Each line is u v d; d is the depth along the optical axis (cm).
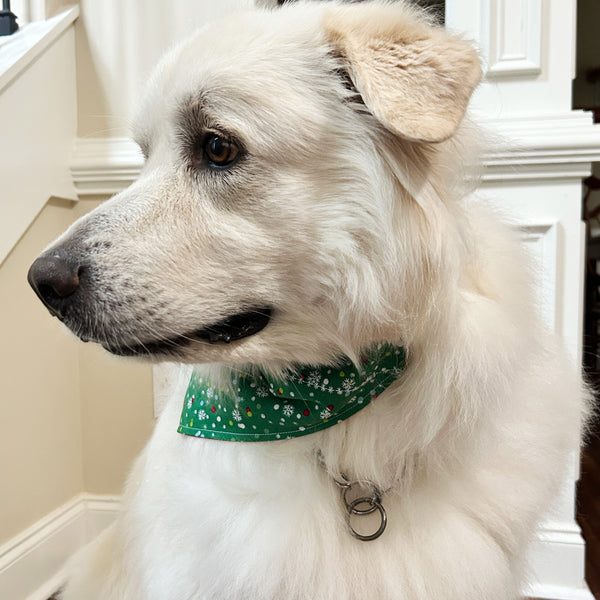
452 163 75
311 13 75
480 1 139
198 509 76
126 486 106
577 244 135
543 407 89
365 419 75
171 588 77
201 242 68
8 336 138
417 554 74
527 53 138
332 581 71
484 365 73
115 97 163
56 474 157
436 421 74
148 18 158
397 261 70
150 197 71
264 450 76
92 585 106
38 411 149
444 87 65
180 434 87
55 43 153
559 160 132
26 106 141
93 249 68
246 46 69
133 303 67
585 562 153
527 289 81
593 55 514
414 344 74
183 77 70
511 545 81
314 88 69
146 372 161
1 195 132
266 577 71
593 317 346
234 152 67
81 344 164
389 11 74
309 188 68
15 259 141
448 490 78
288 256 69
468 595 74
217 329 71
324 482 77
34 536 145
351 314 72
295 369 76
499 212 90
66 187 158
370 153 69
